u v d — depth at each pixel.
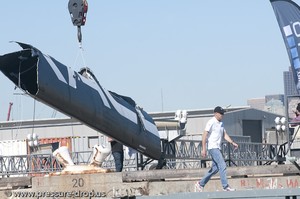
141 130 26.56
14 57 20.77
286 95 27.27
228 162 38.06
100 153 25.09
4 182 25.92
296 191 18.67
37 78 20.52
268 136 47.47
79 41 23.72
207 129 23.27
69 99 21.91
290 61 30.84
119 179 24.45
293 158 22.62
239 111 75.31
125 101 26.38
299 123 28.19
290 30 30.98
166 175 25.53
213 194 19.27
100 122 23.77
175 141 32.88
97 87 23.84
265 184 25.02
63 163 25.27
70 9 23.50
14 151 65.25
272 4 31.23
